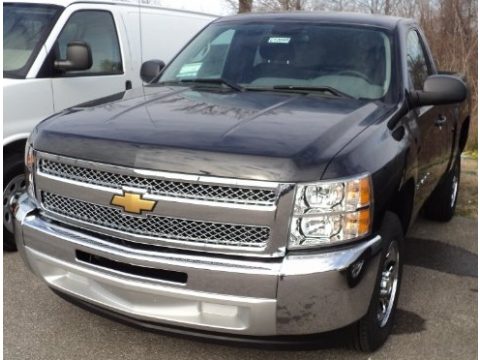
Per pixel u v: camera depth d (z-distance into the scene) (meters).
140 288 2.80
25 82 4.64
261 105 3.47
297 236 2.65
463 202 6.69
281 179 2.60
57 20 5.14
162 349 3.33
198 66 4.42
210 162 2.66
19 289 3.98
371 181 2.82
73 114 3.35
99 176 2.88
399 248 3.29
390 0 12.34
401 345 3.45
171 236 2.76
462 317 3.84
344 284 2.69
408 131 3.57
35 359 3.21
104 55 5.69
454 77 3.82
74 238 2.97
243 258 2.70
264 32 4.43
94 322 3.59
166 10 6.80
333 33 4.27
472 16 10.85
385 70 3.96
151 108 3.38
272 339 2.78
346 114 3.33
